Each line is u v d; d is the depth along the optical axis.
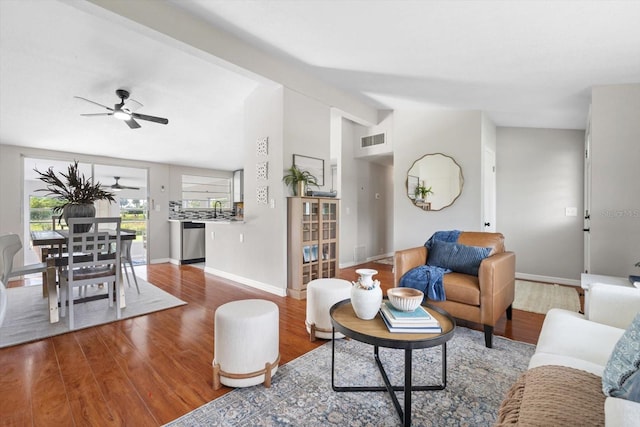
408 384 1.40
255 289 3.92
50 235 3.21
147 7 2.32
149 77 3.39
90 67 3.06
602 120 2.89
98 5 2.08
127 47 2.86
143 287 4.03
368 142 5.34
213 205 7.26
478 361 2.06
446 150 4.34
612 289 1.59
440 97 3.82
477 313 2.29
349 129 5.51
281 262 3.63
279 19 2.50
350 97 4.50
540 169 4.51
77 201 3.15
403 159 4.72
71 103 3.60
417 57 2.81
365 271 1.75
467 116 4.16
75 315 2.96
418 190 4.55
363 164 5.87
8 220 4.51
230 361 1.74
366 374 1.91
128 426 1.45
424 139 4.53
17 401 1.64
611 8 1.79
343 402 1.64
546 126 4.42
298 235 3.53
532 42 2.28
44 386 1.78
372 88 3.98
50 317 2.76
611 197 2.85
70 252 2.63
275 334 1.86
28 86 3.21
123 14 2.19
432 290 2.47
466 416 1.52
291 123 3.65
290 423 1.47
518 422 0.91
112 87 3.42
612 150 2.85
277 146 3.64
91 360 2.09
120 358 2.12
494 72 2.88
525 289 3.91
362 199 5.85
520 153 4.63
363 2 2.09
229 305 1.93
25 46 2.67
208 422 1.48
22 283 4.35
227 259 4.51
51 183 3.13
